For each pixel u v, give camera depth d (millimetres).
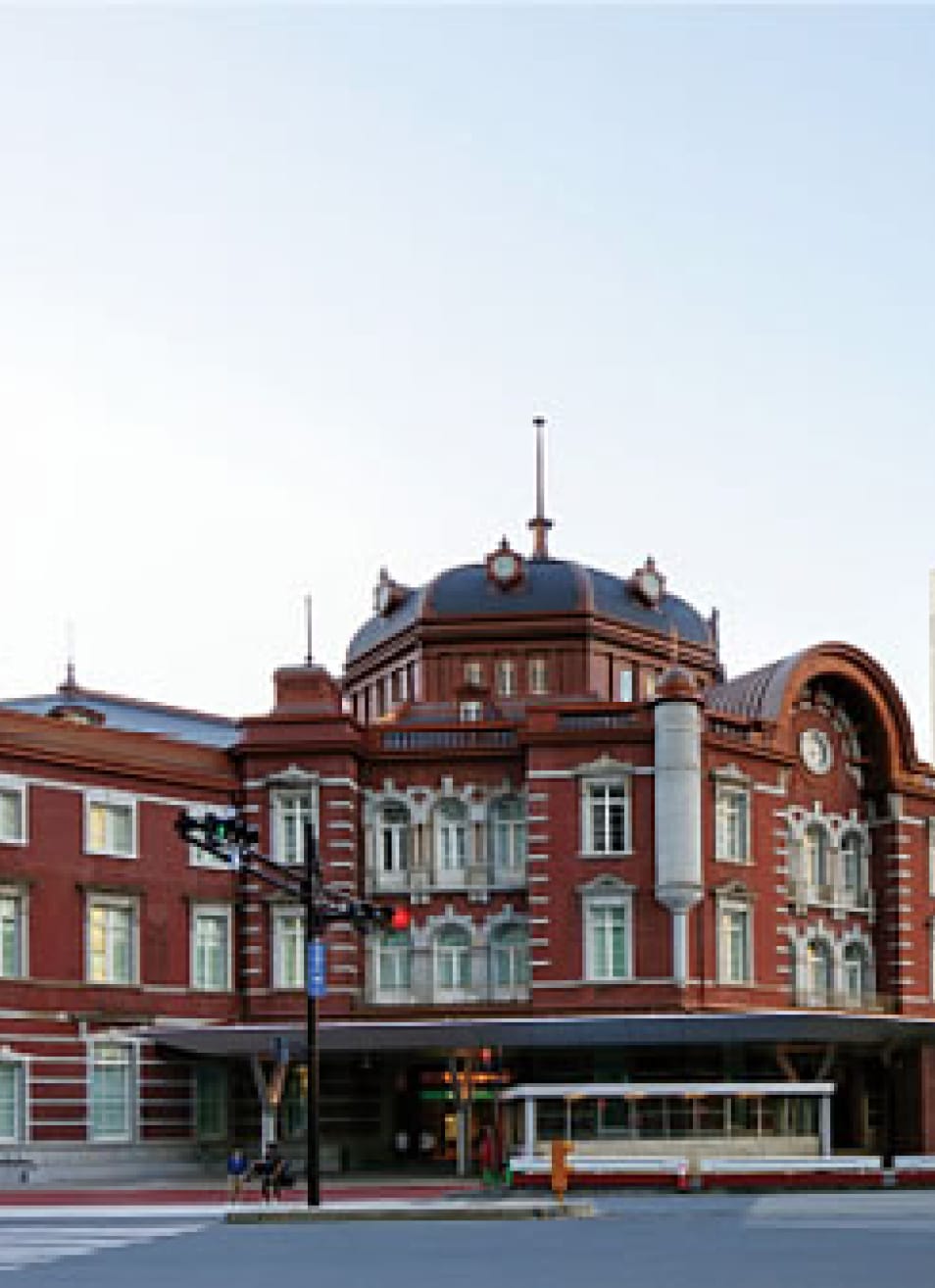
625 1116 60875
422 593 92625
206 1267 30750
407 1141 74938
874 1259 30453
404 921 50625
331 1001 72562
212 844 46281
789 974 76562
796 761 78812
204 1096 72688
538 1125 62312
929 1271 28156
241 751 74500
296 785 73875
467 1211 43562
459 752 75062
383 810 75562
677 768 72188
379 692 96188
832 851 79938
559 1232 37875
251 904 73750
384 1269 29922
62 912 69125
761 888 75375
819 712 81062
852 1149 78625
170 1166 70500
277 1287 27234
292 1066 74000
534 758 73375
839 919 79750
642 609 93875
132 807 71812
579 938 71875
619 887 71812
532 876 72625
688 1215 43219
